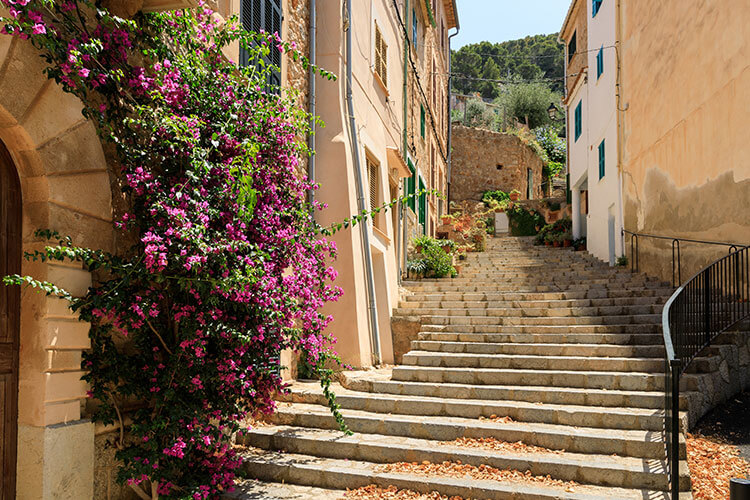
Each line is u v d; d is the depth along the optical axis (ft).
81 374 12.80
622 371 21.27
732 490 9.34
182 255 12.14
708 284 20.62
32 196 11.96
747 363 21.02
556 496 13.97
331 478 15.98
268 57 22.33
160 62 14.40
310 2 26.86
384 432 18.69
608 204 45.73
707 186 27.45
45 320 11.79
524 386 21.06
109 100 13.15
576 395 19.34
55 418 11.96
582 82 56.24
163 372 13.83
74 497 12.25
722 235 26.00
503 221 87.71
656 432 16.84
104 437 13.53
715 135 26.63
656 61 34.19
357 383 22.54
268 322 14.73
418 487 15.23
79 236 12.59
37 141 11.62
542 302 30.32
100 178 13.12
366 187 29.07
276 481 16.43
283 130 16.17
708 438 16.99
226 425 15.03
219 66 15.55
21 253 11.98
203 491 13.91
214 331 13.57
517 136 98.84
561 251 58.08
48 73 11.19
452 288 37.68
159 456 13.20
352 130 27.91
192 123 13.39
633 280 34.27
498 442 17.31
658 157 33.88
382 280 31.40
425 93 57.93
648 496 13.92
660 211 33.50
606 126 46.29
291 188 16.72
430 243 45.01
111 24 13.08
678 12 30.89
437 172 69.21
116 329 14.08
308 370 24.00
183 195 12.91
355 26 29.84
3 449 11.55
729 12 25.22
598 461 15.48
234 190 13.79
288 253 15.80
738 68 24.47
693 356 18.95
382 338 30.60
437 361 24.09
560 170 119.24
